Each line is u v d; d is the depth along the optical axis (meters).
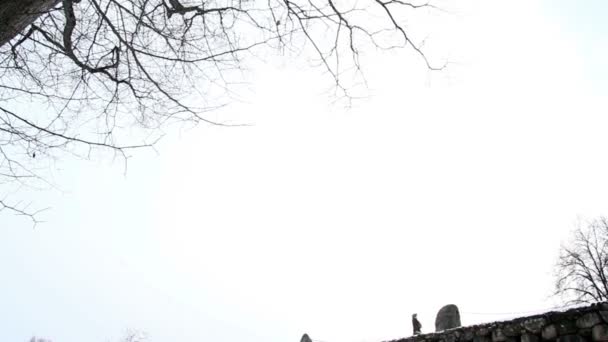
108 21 3.75
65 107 3.90
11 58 3.91
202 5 4.07
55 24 4.05
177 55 4.13
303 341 11.23
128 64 4.07
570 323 5.07
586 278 31.91
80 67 4.05
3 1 2.79
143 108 4.09
